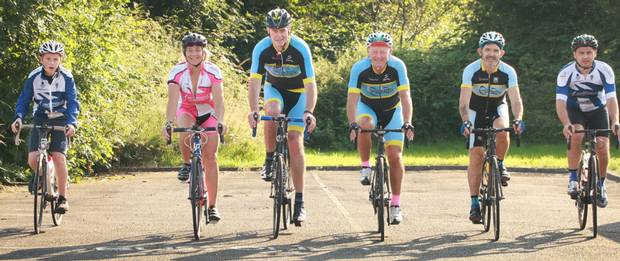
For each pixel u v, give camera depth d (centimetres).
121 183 1853
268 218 1270
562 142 3231
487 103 1166
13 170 1770
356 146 1086
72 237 1087
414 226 1195
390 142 1130
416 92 3378
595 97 1200
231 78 3078
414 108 3381
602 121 1207
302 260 938
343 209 1384
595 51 1180
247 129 2562
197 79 1091
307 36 3934
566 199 1552
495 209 1082
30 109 1783
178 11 3541
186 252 984
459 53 3481
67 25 1794
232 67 3241
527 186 1811
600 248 1015
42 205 1147
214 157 1101
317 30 4075
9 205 1433
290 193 1148
